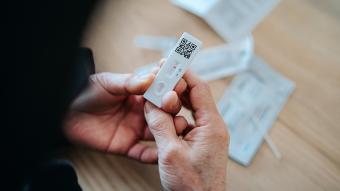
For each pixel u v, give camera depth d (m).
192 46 0.32
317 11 0.53
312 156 0.42
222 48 0.49
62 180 0.24
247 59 0.48
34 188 0.20
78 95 0.32
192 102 0.34
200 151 0.32
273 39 0.50
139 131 0.40
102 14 0.48
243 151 0.42
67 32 0.13
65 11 0.13
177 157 0.31
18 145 0.14
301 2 0.53
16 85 0.13
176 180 0.31
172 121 0.33
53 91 0.14
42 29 0.13
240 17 0.51
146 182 0.39
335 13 0.53
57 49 0.13
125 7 0.50
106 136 0.39
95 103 0.36
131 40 0.48
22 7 0.13
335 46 0.50
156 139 0.32
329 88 0.47
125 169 0.39
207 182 0.31
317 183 0.41
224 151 0.33
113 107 0.39
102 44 0.47
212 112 0.34
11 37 0.13
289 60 0.49
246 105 0.45
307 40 0.50
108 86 0.36
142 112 0.39
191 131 0.33
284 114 0.45
